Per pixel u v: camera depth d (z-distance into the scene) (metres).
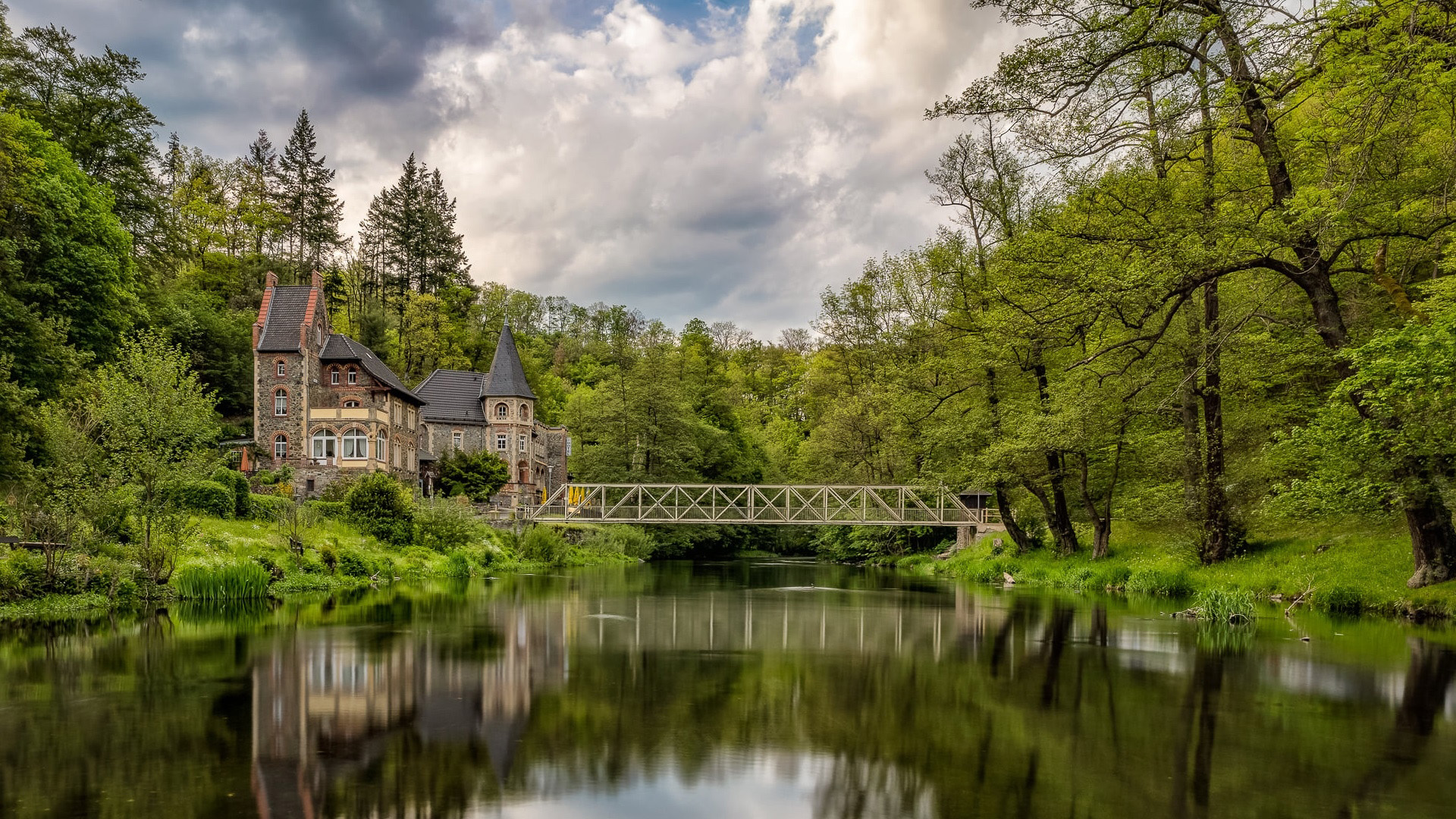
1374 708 9.00
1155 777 6.66
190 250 62.59
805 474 49.34
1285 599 18.34
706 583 28.62
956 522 40.00
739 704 9.24
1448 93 12.38
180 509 18.86
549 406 81.81
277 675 10.62
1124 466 26.34
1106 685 10.20
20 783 6.36
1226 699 9.45
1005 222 27.77
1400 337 13.10
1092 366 21.59
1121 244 15.69
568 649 12.96
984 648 13.20
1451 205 14.27
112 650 12.40
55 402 19.84
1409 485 14.55
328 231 75.12
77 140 40.81
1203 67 14.88
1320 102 14.76
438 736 7.85
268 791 6.24
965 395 30.70
